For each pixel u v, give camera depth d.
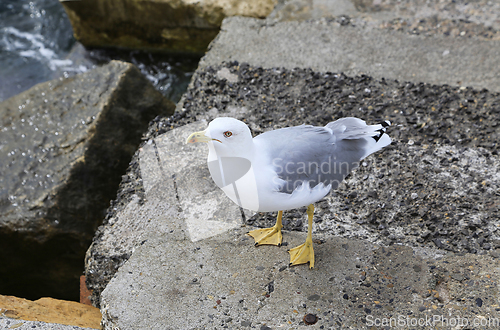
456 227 3.35
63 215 4.36
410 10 5.79
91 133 4.84
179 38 7.23
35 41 7.94
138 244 3.29
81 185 4.59
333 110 4.45
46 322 2.83
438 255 3.13
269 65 5.05
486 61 4.92
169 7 6.87
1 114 5.13
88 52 7.73
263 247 3.23
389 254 3.15
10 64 7.59
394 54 5.13
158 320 2.78
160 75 7.32
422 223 3.40
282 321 2.75
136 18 7.16
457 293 2.87
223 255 3.18
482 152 3.95
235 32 5.57
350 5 5.95
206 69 5.02
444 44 5.21
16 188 4.44
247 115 4.43
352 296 2.88
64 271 4.53
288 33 5.52
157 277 3.04
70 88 5.29
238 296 2.90
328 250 3.20
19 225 4.20
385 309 2.79
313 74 4.88
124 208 3.61
